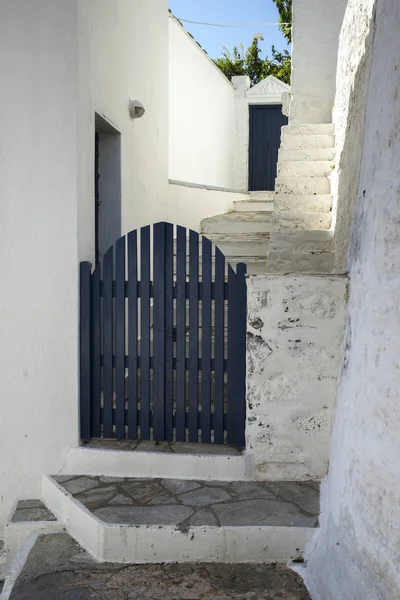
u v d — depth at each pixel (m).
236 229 6.99
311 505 3.41
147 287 4.00
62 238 3.88
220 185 10.84
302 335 3.64
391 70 2.68
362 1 4.10
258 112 11.59
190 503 3.44
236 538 3.14
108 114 4.77
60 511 3.62
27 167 3.85
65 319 3.92
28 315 3.93
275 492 3.59
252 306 3.66
